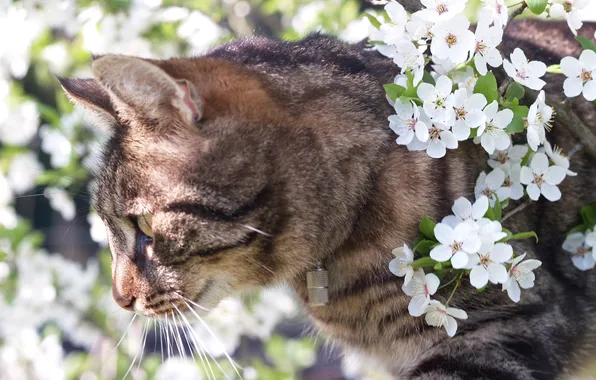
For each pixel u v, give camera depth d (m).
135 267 0.86
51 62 1.22
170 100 0.81
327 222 0.84
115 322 1.20
